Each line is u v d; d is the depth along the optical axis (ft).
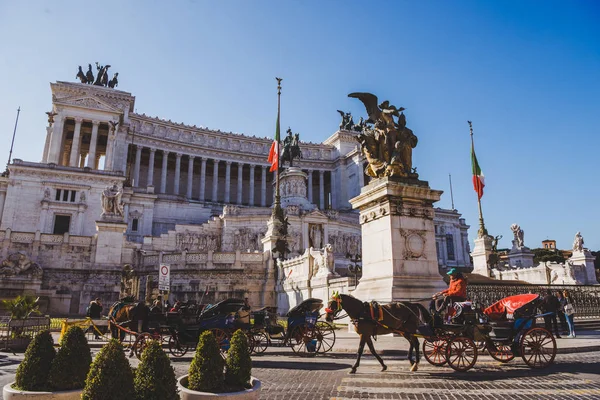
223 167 360.69
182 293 131.03
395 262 52.95
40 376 23.41
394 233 54.03
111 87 320.29
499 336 38.32
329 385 32.04
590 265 148.05
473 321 36.73
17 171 210.38
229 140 348.59
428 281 53.42
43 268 136.05
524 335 37.42
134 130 302.86
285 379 34.60
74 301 134.62
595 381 31.55
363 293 55.88
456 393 28.71
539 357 37.93
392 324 36.78
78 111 272.72
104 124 281.33
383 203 56.03
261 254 135.64
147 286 111.55
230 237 207.31
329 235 214.90
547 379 32.55
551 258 288.10
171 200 256.73
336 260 188.96
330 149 379.55
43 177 213.25
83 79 314.14
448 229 331.98
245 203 364.38
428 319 36.91
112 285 138.82
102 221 146.00
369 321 36.65
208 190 357.41
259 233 208.95
